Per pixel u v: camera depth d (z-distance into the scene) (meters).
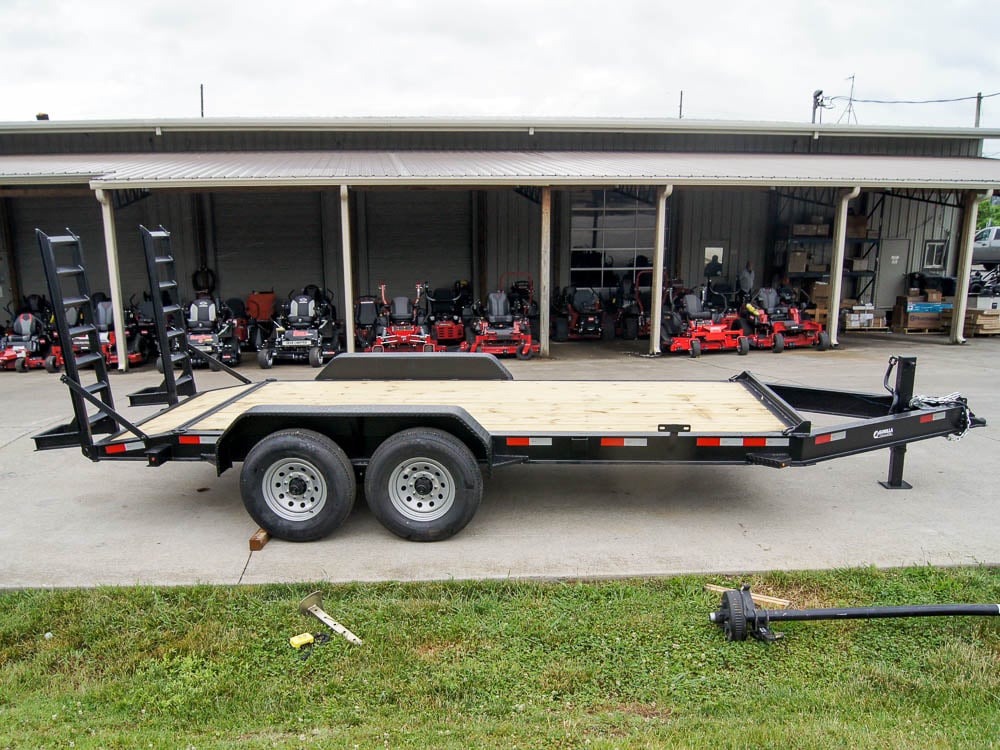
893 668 2.78
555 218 14.63
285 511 4.00
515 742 2.34
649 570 3.61
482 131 14.59
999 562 3.69
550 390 5.28
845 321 15.00
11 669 2.82
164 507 4.58
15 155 13.44
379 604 3.27
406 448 3.91
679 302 12.44
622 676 2.75
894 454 4.87
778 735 2.33
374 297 12.95
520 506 4.56
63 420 7.04
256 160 12.24
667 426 4.09
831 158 14.61
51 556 3.81
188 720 2.51
